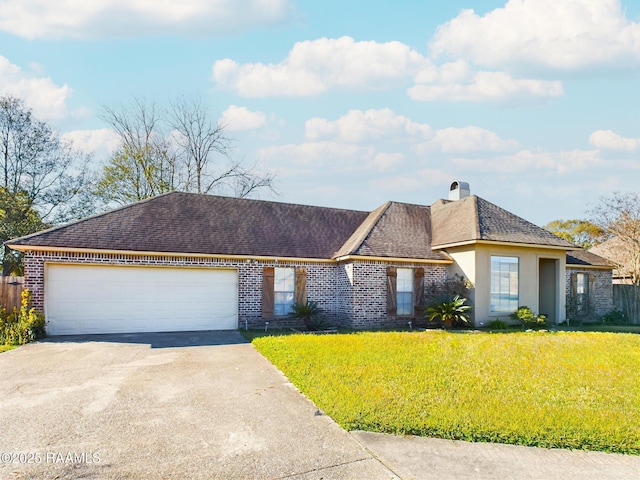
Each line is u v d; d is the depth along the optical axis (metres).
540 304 19.41
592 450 5.24
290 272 16.78
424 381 7.66
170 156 32.88
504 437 5.39
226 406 6.36
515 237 17.05
